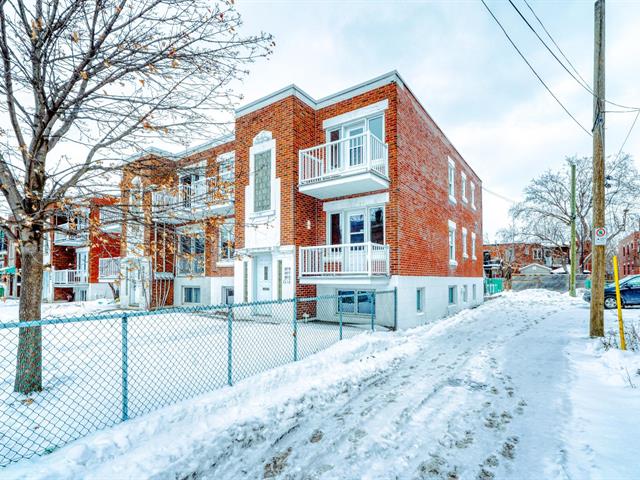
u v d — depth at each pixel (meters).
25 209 4.81
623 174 36.69
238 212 13.52
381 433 4.04
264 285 12.88
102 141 5.34
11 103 4.63
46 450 3.45
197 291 17.20
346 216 12.59
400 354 7.68
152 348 7.76
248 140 13.37
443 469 3.29
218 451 3.65
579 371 6.15
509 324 11.84
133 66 4.96
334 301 12.20
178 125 5.40
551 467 3.24
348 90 12.41
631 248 48.53
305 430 4.16
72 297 25.69
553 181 41.28
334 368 6.52
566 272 42.38
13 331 9.70
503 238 49.34
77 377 5.66
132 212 5.44
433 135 14.91
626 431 3.84
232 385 5.35
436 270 14.41
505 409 4.62
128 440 3.73
